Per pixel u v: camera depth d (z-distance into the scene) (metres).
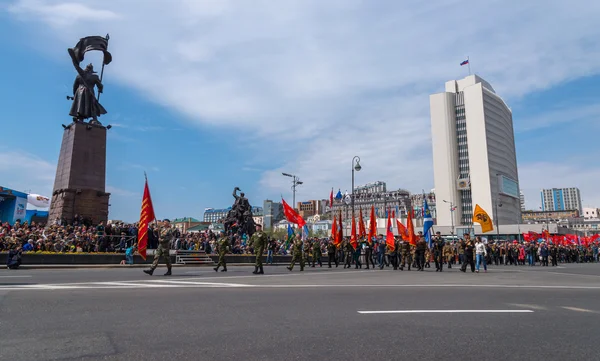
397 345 5.18
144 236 20.33
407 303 8.72
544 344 5.37
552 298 10.10
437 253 23.45
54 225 27.08
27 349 4.77
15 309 7.23
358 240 29.39
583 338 5.72
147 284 11.90
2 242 21.56
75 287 10.80
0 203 38.16
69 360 4.39
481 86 131.75
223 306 7.90
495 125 136.25
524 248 38.06
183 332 5.70
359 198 168.38
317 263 33.50
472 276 18.56
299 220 34.19
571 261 51.09
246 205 43.09
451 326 6.35
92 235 25.95
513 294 10.84
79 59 33.53
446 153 135.62
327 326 6.23
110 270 19.77
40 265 21.02
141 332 5.66
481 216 30.86
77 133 31.55
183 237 31.09
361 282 13.99
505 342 5.43
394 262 25.59
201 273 17.88
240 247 34.56
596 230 180.50
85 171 31.48
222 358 4.54
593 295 10.89
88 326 5.98
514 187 139.75
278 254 36.72
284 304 8.30
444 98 138.62
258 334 5.65
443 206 133.62
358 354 4.76
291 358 4.57
